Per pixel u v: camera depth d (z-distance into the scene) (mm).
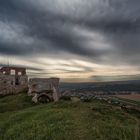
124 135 12312
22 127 14805
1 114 23641
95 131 12328
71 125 13625
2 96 42375
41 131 13086
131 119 19375
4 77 45594
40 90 35281
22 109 27250
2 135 14023
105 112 20266
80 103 24781
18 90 47031
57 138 11406
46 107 23875
